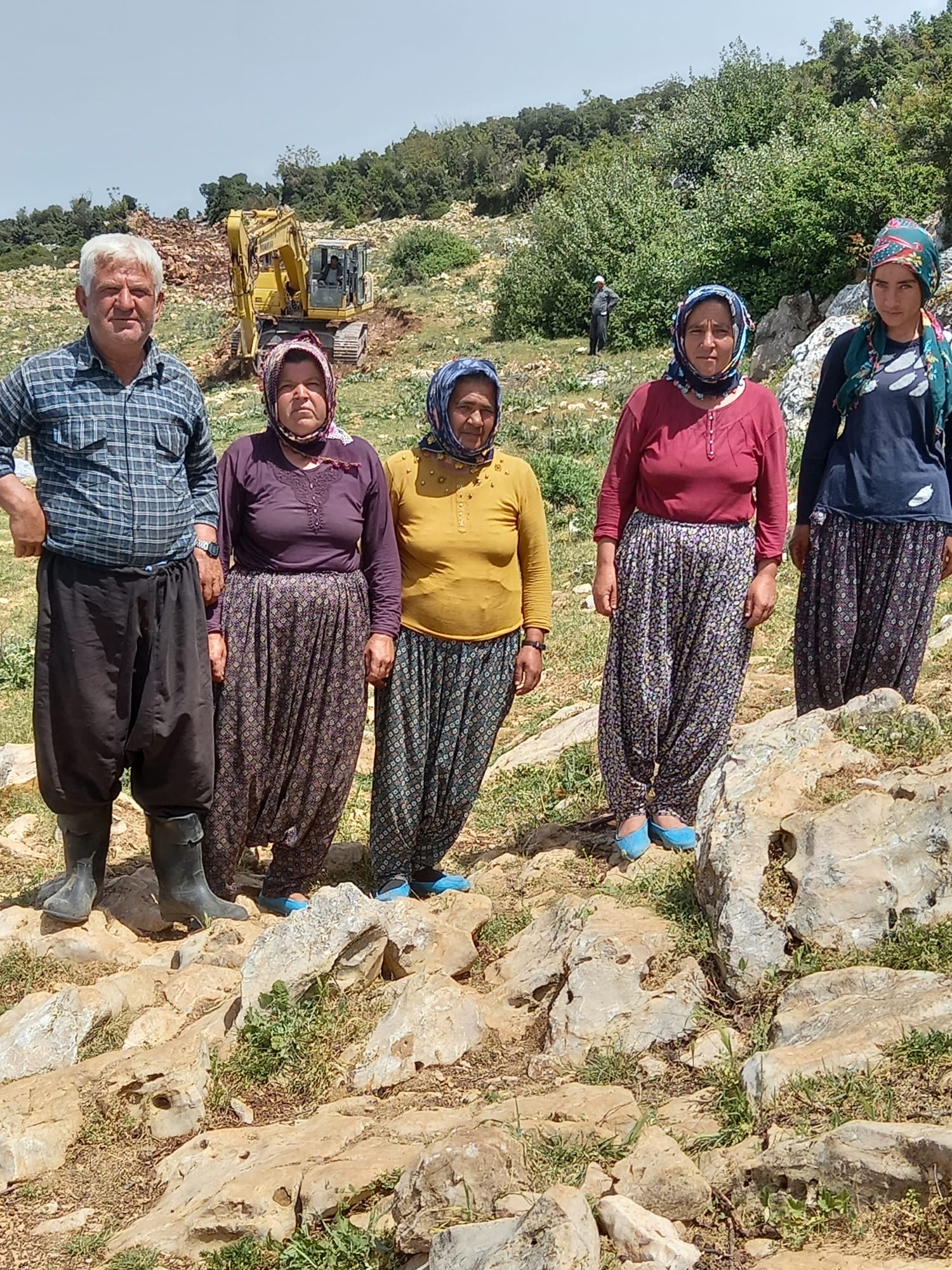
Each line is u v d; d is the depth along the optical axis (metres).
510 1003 3.49
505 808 5.62
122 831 5.42
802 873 3.20
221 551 4.18
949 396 3.85
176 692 3.97
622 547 4.19
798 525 4.21
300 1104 3.20
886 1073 2.50
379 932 3.57
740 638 4.15
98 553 3.76
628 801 4.32
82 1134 3.18
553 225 27.52
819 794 3.43
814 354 13.83
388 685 4.37
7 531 14.53
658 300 23.88
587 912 3.62
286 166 72.06
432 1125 2.81
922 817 3.17
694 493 4.05
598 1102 2.77
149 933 4.40
